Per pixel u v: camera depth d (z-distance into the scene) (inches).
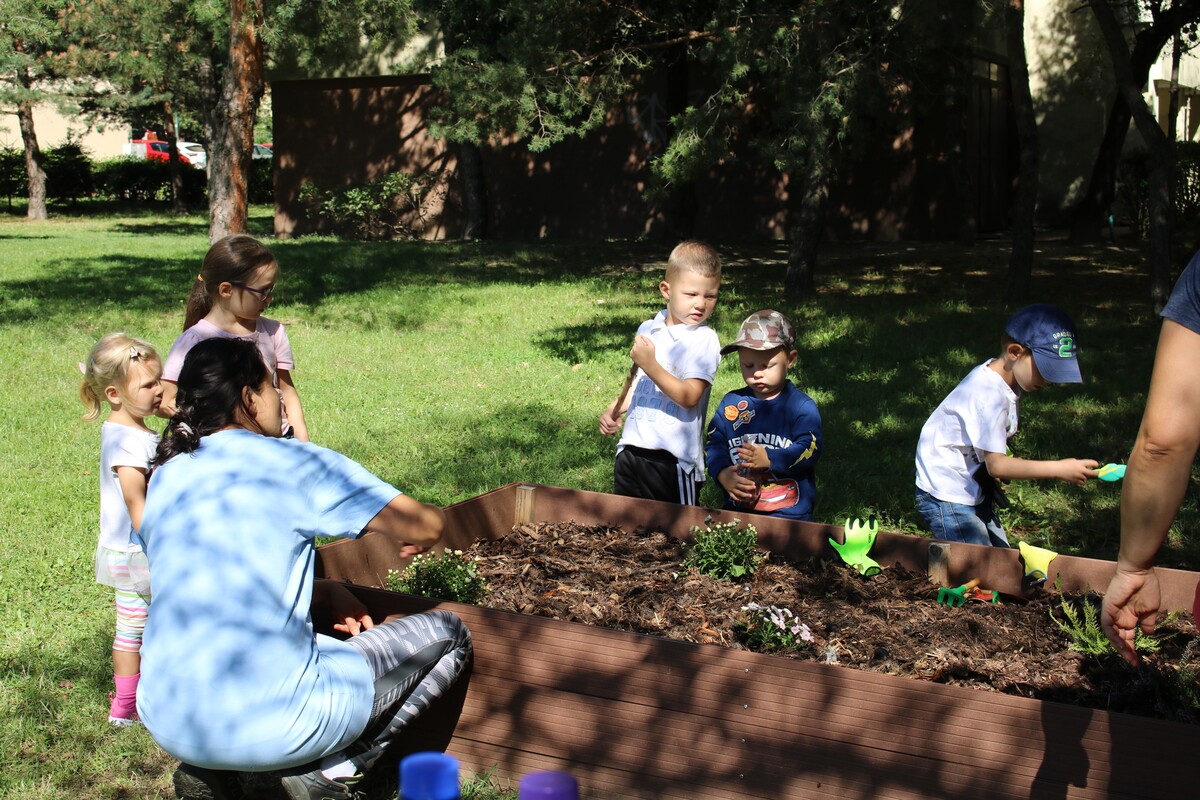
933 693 109.7
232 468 116.2
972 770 108.9
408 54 885.8
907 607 149.2
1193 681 122.8
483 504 185.5
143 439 146.4
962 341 408.5
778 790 116.7
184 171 1502.2
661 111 848.3
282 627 112.5
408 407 332.8
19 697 154.3
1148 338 406.6
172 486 117.0
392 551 167.5
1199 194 761.0
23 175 1435.8
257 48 535.5
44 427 306.8
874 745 112.5
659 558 171.3
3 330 459.8
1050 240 767.1
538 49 547.5
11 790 132.1
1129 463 87.4
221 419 120.6
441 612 129.6
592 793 125.6
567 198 893.8
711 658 118.6
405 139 927.7
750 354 169.5
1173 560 203.0
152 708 111.1
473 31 718.5
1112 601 92.4
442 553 173.0
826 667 113.8
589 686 124.9
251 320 168.2
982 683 128.0
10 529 221.6
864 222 810.2
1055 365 150.7
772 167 830.5
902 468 261.1
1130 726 102.3
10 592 191.3
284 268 668.7
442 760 102.8
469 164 877.8
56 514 232.1
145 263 716.7
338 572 157.0
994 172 860.6
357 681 118.1
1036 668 130.8
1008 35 483.5
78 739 144.6
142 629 147.1
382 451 283.3
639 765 123.0
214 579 111.5
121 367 144.9
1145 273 585.0
